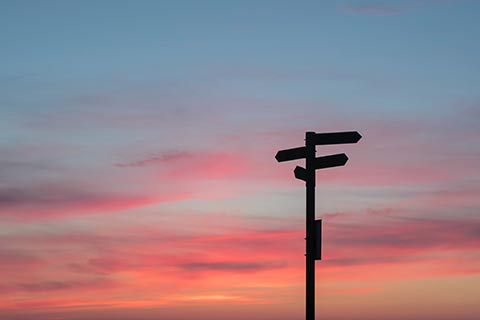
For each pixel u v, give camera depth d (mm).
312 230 20922
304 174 21297
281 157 21984
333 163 21078
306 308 20609
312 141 21516
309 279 20703
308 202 21109
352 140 21172
